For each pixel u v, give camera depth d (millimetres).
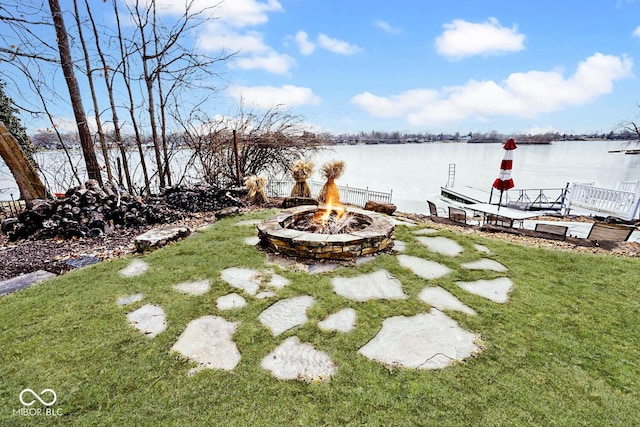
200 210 7160
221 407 1745
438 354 2203
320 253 3879
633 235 6719
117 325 2520
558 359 2172
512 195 15742
